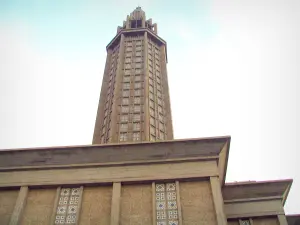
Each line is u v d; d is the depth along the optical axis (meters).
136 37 49.84
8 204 20.92
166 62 49.31
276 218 24.27
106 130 37.19
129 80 42.06
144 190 21.27
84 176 21.94
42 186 21.61
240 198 25.25
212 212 19.83
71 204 20.83
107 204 20.69
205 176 21.36
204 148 22.77
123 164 22.38
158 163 22.36
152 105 39.66
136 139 34.84
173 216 19.88
